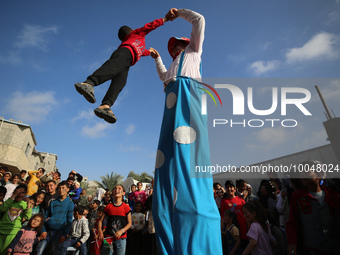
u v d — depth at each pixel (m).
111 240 4.80
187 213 1.52
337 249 1.99
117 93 1.78
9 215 4.49
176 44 2.37
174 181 1.64
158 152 1.88
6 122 22.19
